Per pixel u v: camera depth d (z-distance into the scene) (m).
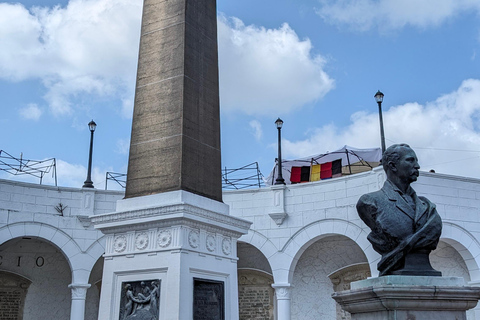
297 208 22.77
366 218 7.37
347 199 21.77
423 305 6.40
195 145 11.59
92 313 25.08
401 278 6.64
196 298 10.45
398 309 6.39
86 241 22.50
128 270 10.75
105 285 10.92
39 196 22.20
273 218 22.83
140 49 12.58
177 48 12.06
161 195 10.98
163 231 10.66
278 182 23.69
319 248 24.66
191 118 11.65
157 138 11.55
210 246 11.09
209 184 11.75
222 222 11.36
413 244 6.86
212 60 12.82
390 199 7.23
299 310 24.52
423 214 7.05
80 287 21.95
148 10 12.89
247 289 25.78
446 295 6.38
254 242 22.97
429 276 6.71
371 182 21.08
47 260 25.30
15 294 24.56
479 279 20.11
